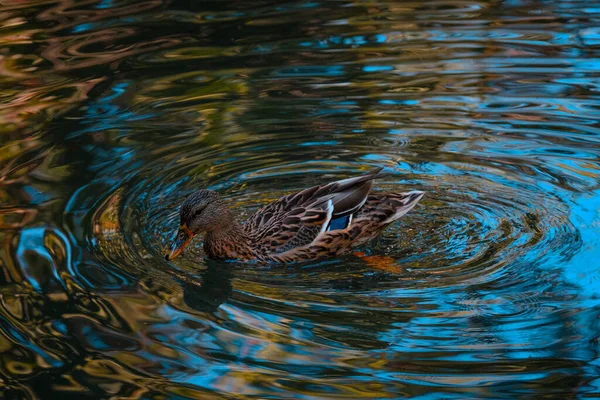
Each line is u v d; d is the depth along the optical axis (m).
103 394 6.75
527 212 9.66
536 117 11.80
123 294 8.23
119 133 11.61
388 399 6.70
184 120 11.98
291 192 10.36
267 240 9.34
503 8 15.99
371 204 9.58
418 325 7.72
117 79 13.16
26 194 10.04
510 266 8.64
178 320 7.84
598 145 11.00
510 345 7.38
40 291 8.20
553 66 13.33
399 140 11.38
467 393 6.75
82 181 10.37
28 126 11.70
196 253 9.50
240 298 8.29
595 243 8.94
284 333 7.63
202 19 15.64
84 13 15.95
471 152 11.02
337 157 11.06
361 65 13.55
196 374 7.03
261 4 16.45
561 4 16.09
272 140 11.48
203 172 10.73
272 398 6.72
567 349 7.30
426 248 9.17
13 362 7.13
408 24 15.27
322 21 15.51
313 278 8.79
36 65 13.64
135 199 10.08
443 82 12.92
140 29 15.15
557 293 8.13
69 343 7.42
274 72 13.38
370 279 8.66
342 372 7.05
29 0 16.55
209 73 13.35
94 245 9.08
